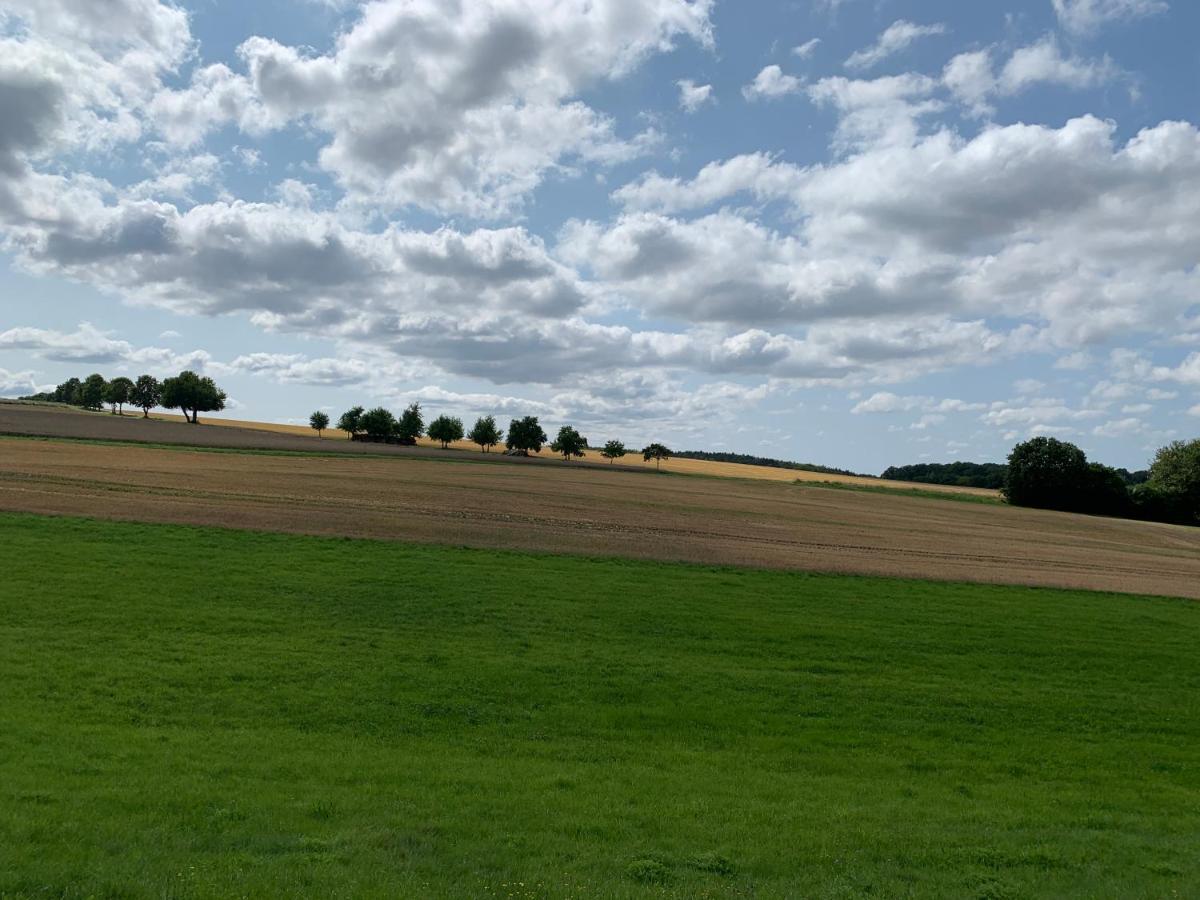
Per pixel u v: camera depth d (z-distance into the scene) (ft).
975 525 282.77
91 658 74.18
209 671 73.36
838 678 85.56
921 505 350.84
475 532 164.96
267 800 43.86
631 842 41.34
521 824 43.09
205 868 33.83
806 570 148.46
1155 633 115.55
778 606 116.06
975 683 87.20
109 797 42.19
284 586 106.52
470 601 106.11
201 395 588.09
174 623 87.71
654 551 158.30
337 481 245.45
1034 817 50.01
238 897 30.94
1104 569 189.78
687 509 247.91
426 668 79.51
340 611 97.76
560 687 76.89
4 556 110.52
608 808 46.68
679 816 45.91
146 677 70.33
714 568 143.23
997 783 59.57
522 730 65.72
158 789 44.34
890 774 60.39
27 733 53.52
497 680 77.46
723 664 87.81
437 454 421.59
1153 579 177.06
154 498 178.19
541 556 142.31
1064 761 65.77
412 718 66.49
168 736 56.54
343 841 38.55
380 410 565.94
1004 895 36.73
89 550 118.21
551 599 110.22
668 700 75.61
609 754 60.80
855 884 37.35
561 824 43.29
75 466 229.45
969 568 170.30
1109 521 344.69
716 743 65.67
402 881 33.96
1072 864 41.19
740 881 36.99
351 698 69.92
